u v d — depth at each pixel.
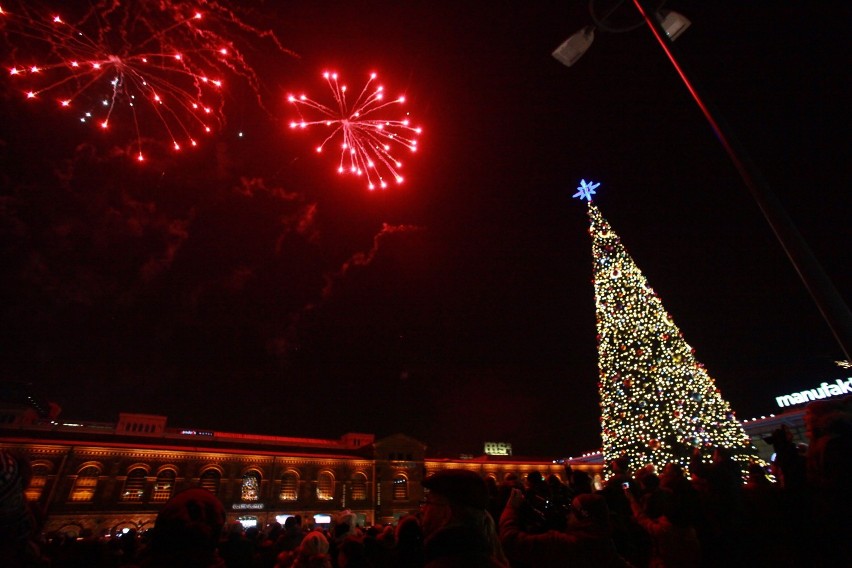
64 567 7.41
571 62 9.67
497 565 2.29
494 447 60.88
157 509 35.66
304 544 5.98
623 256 19.20
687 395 16.73
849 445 3.46
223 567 2.61
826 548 3.55
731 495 4.59
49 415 43.88
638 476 6.19
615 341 18.28
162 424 44.41
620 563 3.46
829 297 5.59
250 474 40.62
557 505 4.46
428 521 2.52
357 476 44.84
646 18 8.55
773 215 6.28
